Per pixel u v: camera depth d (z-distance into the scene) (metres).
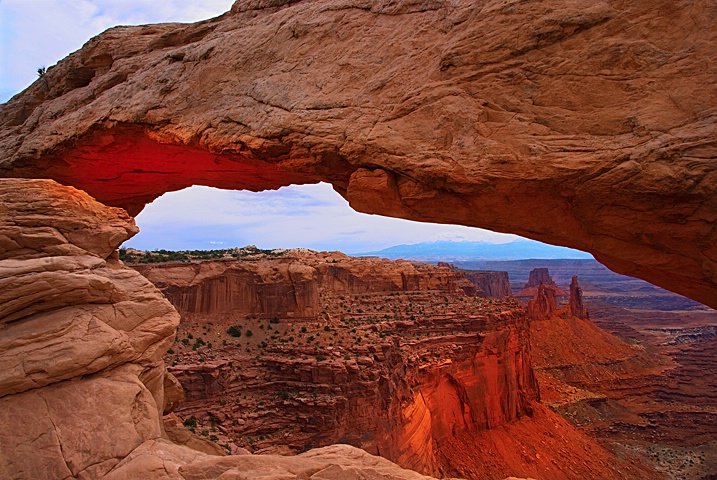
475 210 11.00
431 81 11.02
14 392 8.02
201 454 8.62
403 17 12.27
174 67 15.29
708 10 8.85
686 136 8.46
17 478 7.25
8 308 8.54
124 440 8.16
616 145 9.02
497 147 9.89
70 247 10.08
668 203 8.80
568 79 9.70
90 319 9.20
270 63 13.60
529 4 10.19
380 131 11.20
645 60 9.16
